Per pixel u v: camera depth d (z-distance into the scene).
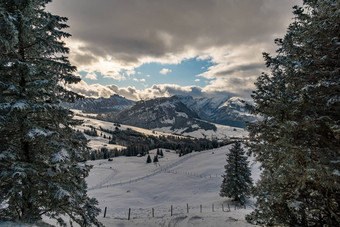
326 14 5.69
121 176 75.12
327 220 5.92
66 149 7.04
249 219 9.05
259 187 8.69
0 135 6.89
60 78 7.73
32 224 6.71
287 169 5.84
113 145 192.25
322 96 5.39
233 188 31.30
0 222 6.18
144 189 53.00
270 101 6.83
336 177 4.72
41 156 7.39
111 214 27.42
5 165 6.50
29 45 7.29
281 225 6.94
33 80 7.30
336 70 5.40
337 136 4.88
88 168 8.34
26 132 6.44
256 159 8.49
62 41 8.18
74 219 8.27
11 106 5.96
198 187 49.22
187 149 119.44
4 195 6.43
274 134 6.84
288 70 6.55
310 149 5.37
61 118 7.79
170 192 47.44
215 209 28.64
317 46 5.86
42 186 7.14
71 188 7.72
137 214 27.14
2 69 6.79
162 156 133.62
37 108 6.54
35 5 7.41
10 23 5.64
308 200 6.49
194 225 16.97
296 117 5.67
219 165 68.12
